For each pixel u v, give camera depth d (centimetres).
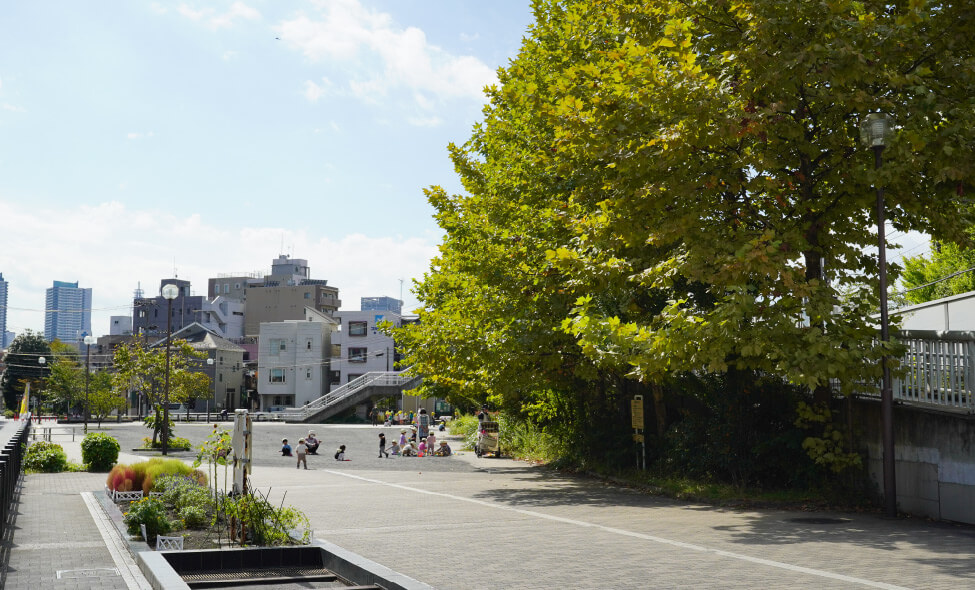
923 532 1292
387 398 8094
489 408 4350
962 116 1421
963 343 1410
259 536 1126
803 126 1583
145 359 4741
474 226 2303
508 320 2192
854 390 1580
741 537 1237
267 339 9788
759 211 1728
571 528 1357
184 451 3994
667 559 1038
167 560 985
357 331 9788
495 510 1641
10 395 10781
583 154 1680
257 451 4059
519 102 2230
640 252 1792
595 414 2591
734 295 1499
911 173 1495
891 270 1825
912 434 1552
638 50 1530
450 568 988
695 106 1399
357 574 917
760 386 1844
